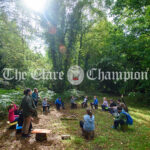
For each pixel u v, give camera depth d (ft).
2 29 31.81
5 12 33.24
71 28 46.83
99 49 58.44
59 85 47.91
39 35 43.29
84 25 53.42
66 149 12.87
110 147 13.66
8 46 34.53
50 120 22.35
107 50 50.90
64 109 32.86
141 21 32.91
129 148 13.50
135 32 34.53
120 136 16.61
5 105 22.47
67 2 45.52
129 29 37.40
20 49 37.14
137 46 32.40
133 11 35.35
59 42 45.16
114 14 38.52
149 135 17.08
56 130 17.72
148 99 47.19
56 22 44.52
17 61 37.19
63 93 44.27
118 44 36.91
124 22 38.75
